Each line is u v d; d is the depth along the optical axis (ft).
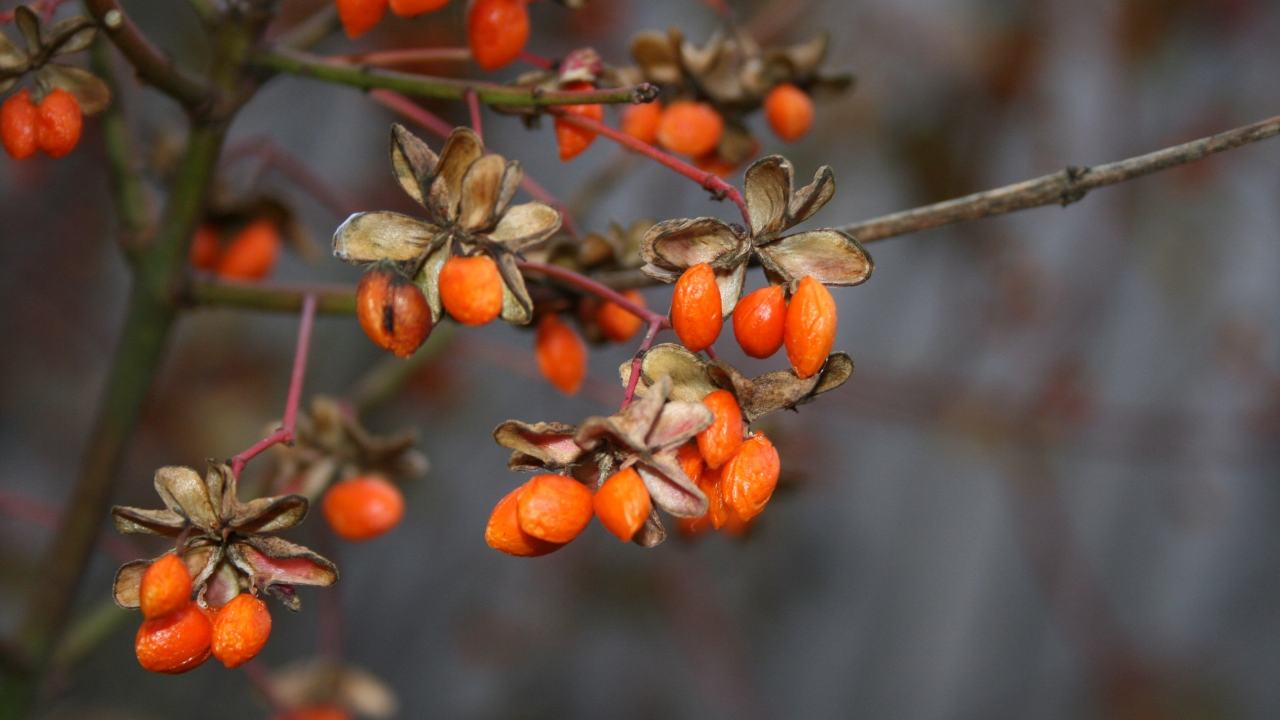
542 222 0.99
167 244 1.12
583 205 1.29
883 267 2.34
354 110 2.24
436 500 2.42
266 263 1.21
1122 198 2.09
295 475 1.12
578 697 2.45
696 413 0.97
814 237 0.99
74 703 2.20
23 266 2.24
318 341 2.15
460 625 2.43
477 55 1.05
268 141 1.21
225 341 2.08
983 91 1.92
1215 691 2.31
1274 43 1.98
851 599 2.49
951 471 2.48
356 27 1.02
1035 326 2.13
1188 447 2.12
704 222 0.98
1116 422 2.10
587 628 2.39
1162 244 2.09
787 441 1.23
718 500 0.98
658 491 0.97
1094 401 2.08
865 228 1.03
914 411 1.98
